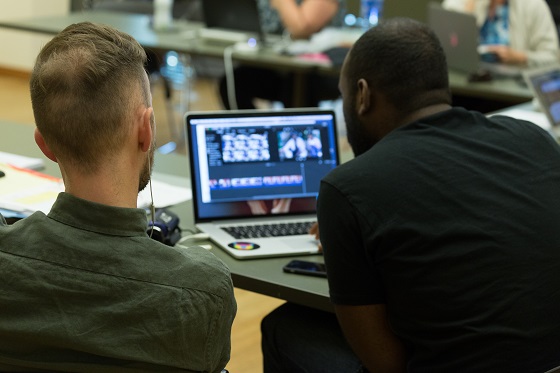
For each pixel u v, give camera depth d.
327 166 2.32
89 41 1.21
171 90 6.41
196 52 4.65
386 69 1.78
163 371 1.19
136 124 1.21
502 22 4.77
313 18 4.96
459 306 1.53
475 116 1.77
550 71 3.58
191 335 1.18
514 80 4.26
